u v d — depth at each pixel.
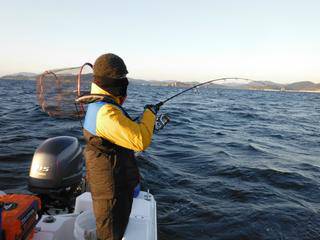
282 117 25.20
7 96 31.44
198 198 6.41
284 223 5.52
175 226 5.32
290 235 5.18
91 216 3.08
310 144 13.06
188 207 5.99
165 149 10.46
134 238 2.80
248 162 9.15
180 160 9.14
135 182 2.74
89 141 2.52
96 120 2.42
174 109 26.62
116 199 2.58
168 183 7.17
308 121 23.16
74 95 3.08
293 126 19.42
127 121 2.39
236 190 6.89
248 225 5.42
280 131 16.72
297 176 7.99
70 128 12.95
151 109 2.71
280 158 9.98
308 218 5.71
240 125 18.58
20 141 10.25
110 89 2.48
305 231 5.31
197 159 9.28
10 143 9.90
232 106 35.41
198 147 11.05
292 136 15.10
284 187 7.25
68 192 4.20
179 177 7.56
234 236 5.11
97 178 2.55
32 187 4.02
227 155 9.93
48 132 12.03
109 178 2.53
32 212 2.73
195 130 15.21
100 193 2.57
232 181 7.46
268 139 13.82
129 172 2.66
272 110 32.97
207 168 8.40
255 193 6.77
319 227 5.45
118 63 2.48
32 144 9.91
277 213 5.84
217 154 10.00
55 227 3.12
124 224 2.70
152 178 7.39
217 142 12.26
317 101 66.38
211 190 6.86
